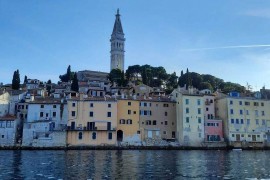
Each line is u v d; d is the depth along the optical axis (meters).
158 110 130.38
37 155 84.69
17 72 164.88
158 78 197.25
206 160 74.62
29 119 120.19
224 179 47.19
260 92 141.88
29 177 47.16
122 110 125.31
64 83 190.75
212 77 194.75
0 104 125.06
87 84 170.62
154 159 75.56
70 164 63.16
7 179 45.25
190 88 137.75
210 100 136.50
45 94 154.88
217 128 130.50
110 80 197.38
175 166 61.56
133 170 55.06
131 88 168.00
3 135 111.44
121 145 118.12
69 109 119.38
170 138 129.00
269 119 135.25
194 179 46.84
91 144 116.06
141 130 125.44
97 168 57.22
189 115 125.94
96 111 120.75
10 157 77.62
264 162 71.12
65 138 113.62
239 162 70.62
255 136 131.75
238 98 133.12
